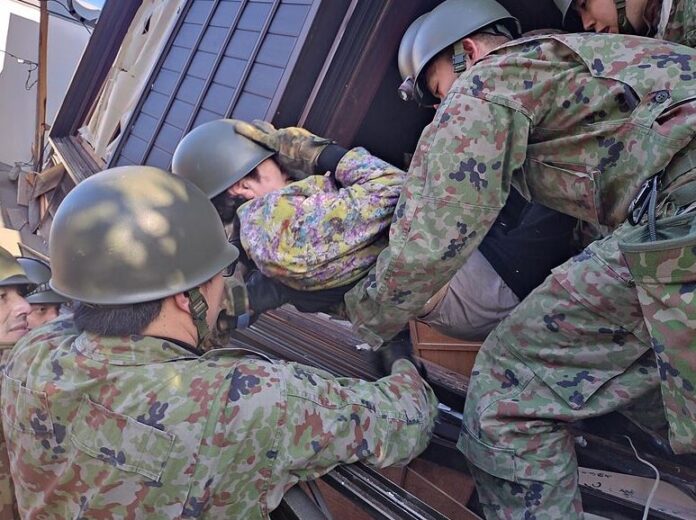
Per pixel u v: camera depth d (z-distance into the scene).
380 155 3.24
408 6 2.64
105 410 1.28
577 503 1.55
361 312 1.87
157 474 1.24
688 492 1.77
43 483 1.35
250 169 2.04
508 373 1.61
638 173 1.42
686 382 1.25
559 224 2.06
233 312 1.92
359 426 1.42
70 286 1.38
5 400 1.42
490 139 1.54
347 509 2.09
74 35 8.70
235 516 1.33
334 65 2.72
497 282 2.08
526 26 2.74
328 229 1.81
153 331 1.39
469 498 2.10
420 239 1.59
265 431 1.29
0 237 4.58
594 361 1.50
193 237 1.46
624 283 1.40
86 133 5.61
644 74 1.42
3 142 8.49
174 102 3.76
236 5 3.60
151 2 5.21
